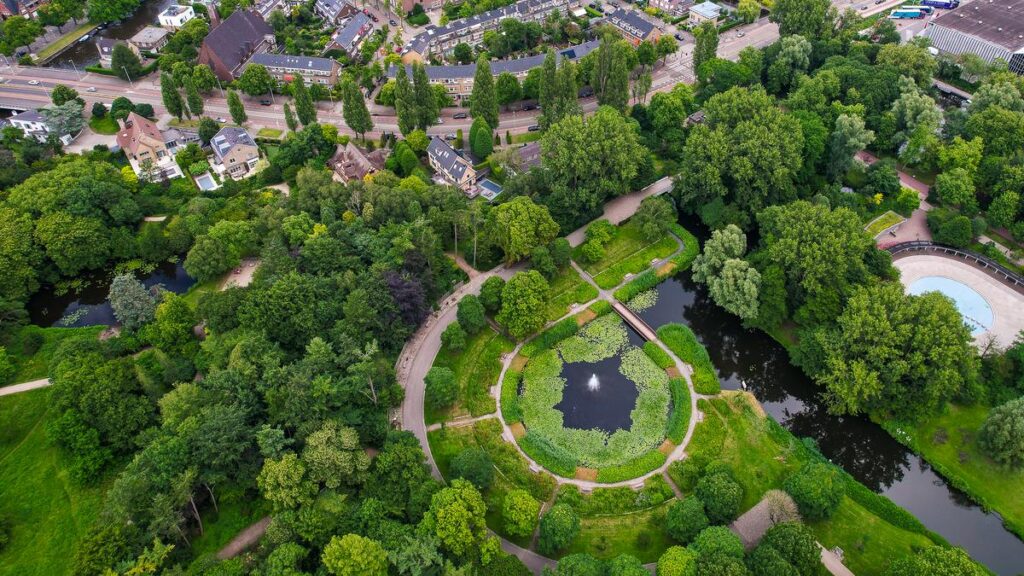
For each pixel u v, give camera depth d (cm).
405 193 17212
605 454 13050
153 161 19862
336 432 11481
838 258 14138
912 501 12594
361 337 13488
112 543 9794
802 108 19862
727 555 10181
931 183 18988
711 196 17838
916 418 13062
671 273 16975
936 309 12925
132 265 17425
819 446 13675
